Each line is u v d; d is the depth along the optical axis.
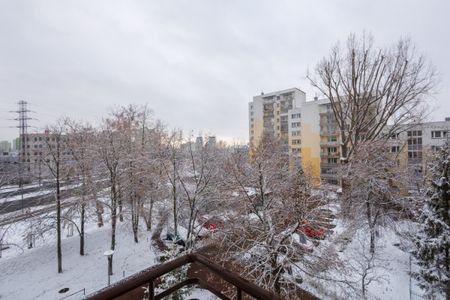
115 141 16.33
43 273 12.85
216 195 14.08
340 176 14.94
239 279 1.61
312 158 32.44
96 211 15.18
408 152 22.61
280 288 8.38
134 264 14.02
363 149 13.66
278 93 42.34
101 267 13.62
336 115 16.31
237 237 10.34
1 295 11.11
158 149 15.70
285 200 9.69
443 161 9.34
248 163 13.12
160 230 18.88
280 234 8.99
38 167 15.13
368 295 9.62
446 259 8.92
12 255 14.80
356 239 13.11
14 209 15.94
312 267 8.46
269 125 43.38
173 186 14.48
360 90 15.42
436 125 21.91
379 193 13.29
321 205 9.52
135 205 17.12
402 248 13.00
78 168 14.84
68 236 17.69
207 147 16.41
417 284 9.88
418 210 11.16
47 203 14.58
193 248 11.98
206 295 8.12
